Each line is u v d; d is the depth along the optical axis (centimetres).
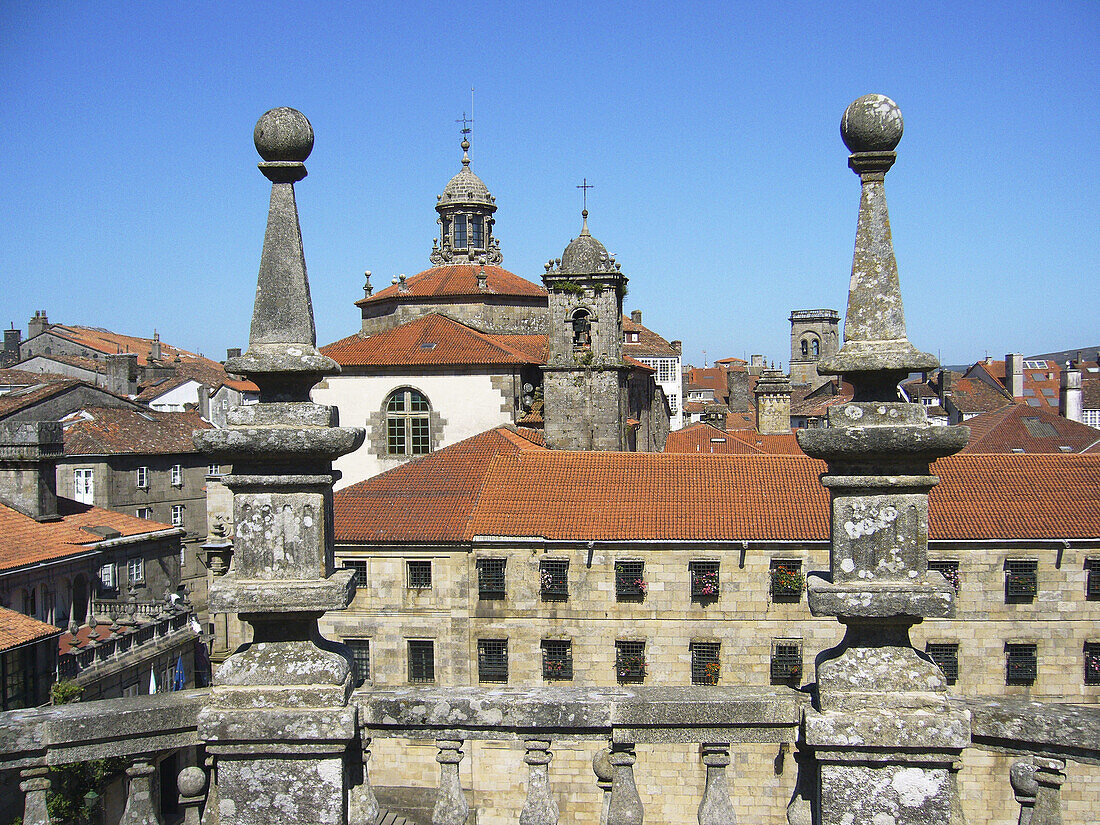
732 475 3434
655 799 2619
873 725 564
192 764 652
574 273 4162
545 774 607
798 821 609
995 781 2134
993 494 3212
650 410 5853
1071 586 3019
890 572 580
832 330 13925
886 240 597
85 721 593
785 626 3080
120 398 6169
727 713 602
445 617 3247
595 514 3262
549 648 3188
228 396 8862
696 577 3108
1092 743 565
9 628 2548
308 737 579
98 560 3588
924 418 575
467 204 5569
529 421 4338
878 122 589
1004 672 3036
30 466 3516
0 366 9712
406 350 4469
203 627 4641
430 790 2595
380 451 4422
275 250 620
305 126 617
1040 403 9656
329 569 618
